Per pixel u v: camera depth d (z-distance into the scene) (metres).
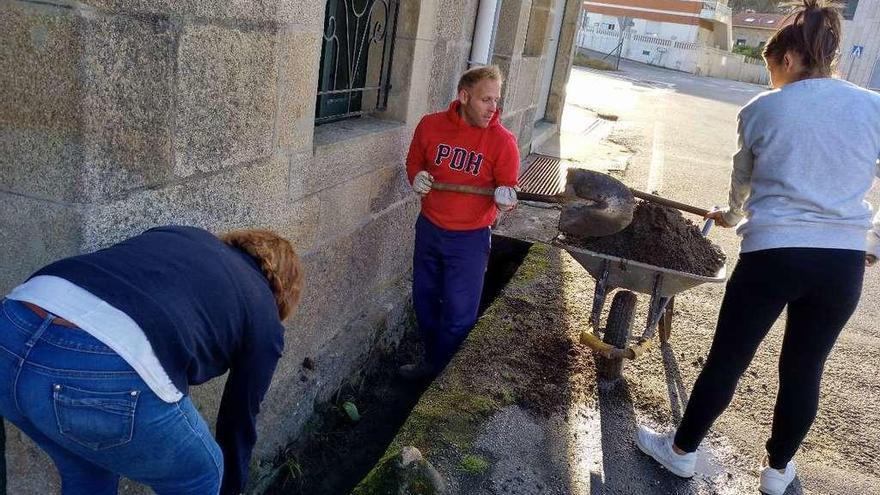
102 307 1.48
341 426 3.63
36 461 2.10
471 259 3.58
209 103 2.21
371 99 3.96
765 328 2.57
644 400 3.49
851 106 2.38
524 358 3.65
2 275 2.00
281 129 2.70
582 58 31.25
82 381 1.45
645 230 3.44
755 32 56.31
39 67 1.74
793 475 2.93
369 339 4.04
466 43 4.73
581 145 9.95
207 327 1.62
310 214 3.11
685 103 18.77
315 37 2.79
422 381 4.09
